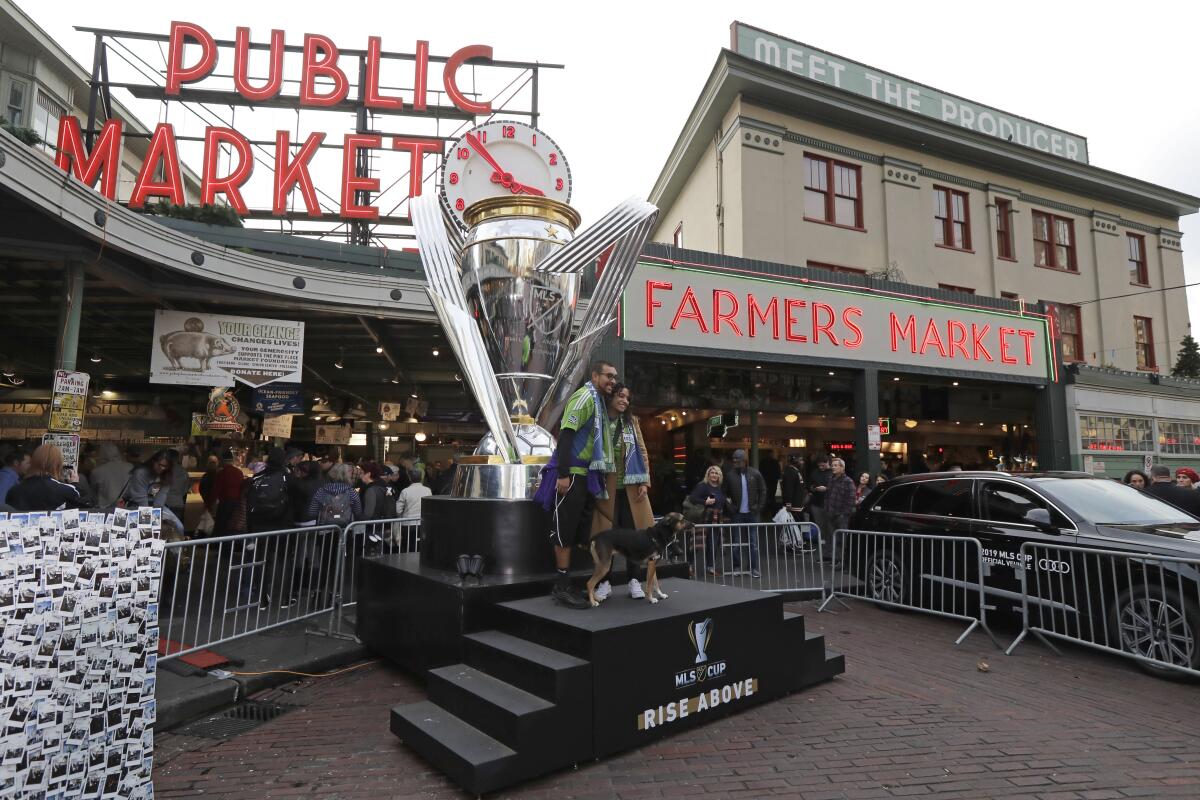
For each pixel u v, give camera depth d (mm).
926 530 7066
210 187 13633
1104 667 5289
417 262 10977
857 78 18672
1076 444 16359
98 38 14398
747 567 8359
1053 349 16578
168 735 3945
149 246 7820
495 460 5043
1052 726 4008
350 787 3256
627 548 4137
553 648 3748
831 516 9977
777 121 16781
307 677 5012
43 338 12297
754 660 4301
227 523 8594
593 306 5945
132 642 2826
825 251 16875
